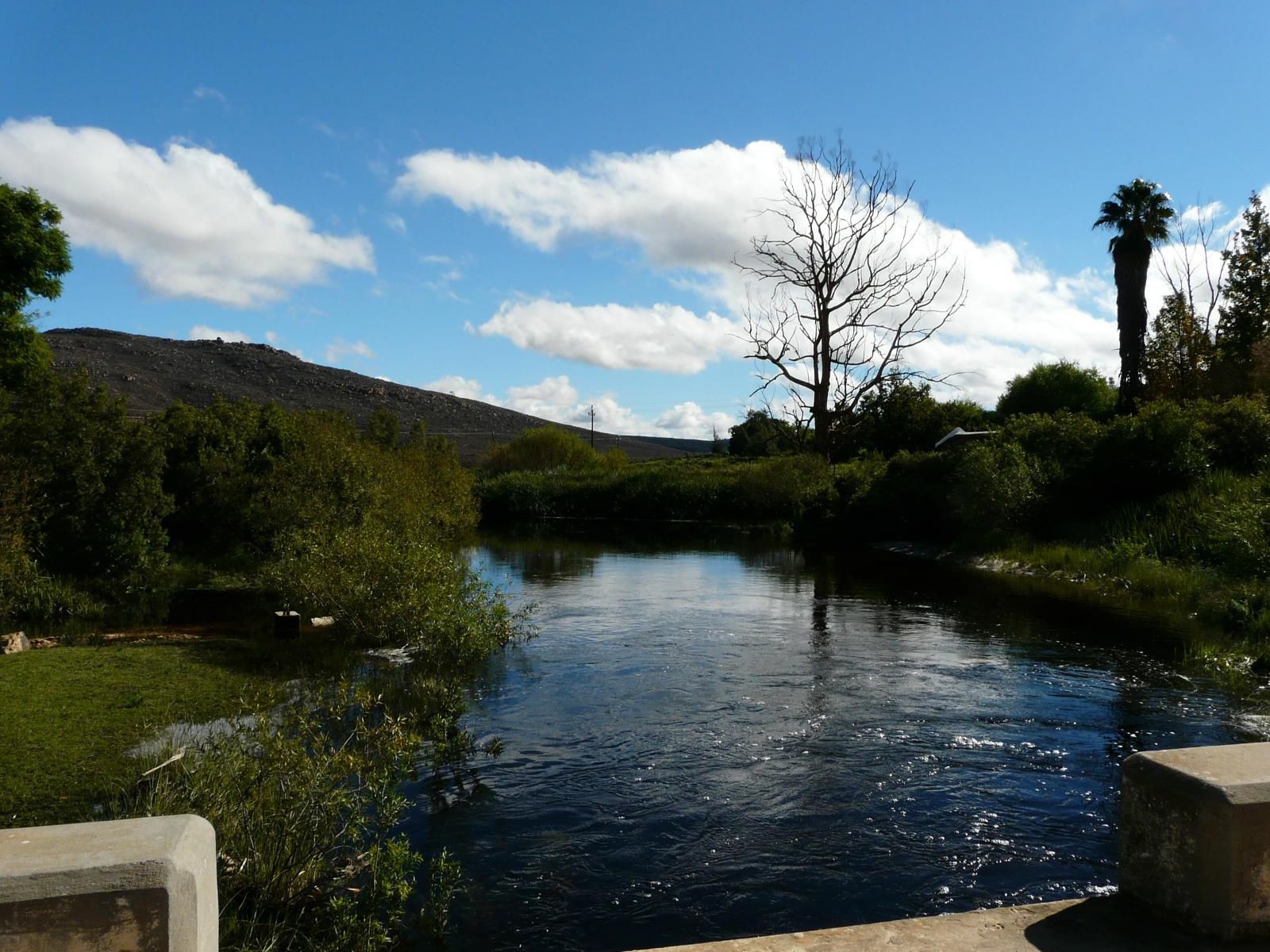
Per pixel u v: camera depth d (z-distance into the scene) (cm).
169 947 244
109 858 244
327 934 459
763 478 4009
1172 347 3906
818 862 583
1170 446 2241
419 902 520
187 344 15612
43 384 1641
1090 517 2348
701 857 588
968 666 1134
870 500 3183
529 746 809
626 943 484
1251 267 3588
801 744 817
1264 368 2983
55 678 923
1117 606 1633
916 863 582
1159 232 3694
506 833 620
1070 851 599
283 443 2294
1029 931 326
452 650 1160
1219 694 995
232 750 596
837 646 1271
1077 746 813
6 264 2102
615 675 1085
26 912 234
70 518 1566
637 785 714
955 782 723
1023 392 4766
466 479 3328
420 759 761
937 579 2064
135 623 1315
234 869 477
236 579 1764
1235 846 304
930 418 4572
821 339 3966
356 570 1240
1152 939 316
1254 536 1589
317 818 508
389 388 15588
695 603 1698
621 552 2773
